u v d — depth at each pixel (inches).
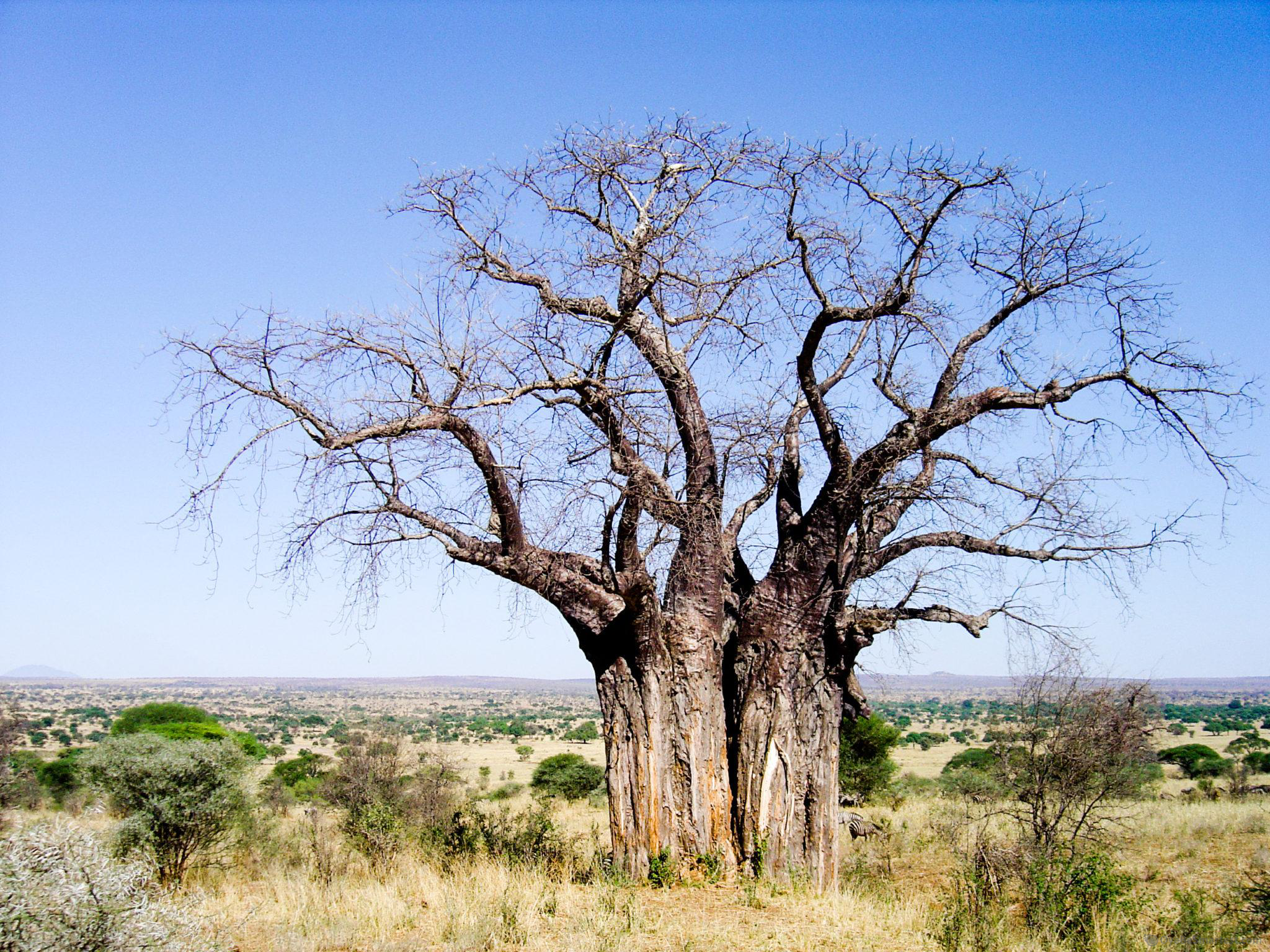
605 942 307.1
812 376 421.4
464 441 385.7
